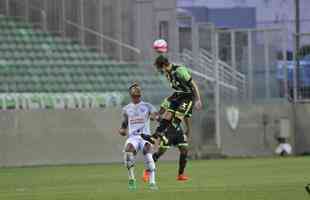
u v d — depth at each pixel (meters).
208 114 93.31
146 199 38.88
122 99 90.81
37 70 91.06
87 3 98.81
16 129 83.19
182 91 53.38
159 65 53.72
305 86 98.81
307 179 53.81
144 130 46.94
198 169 69.31
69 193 44.06
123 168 75.06
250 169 68.00
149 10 98.00
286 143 96.50
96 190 46.28
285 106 97.19
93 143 86.00
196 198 39.09
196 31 95.50
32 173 68.69
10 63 90.81
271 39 97.06
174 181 53.81
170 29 96.94
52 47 94.94
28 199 40.31
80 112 85.62
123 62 95.75
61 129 84.88
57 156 84.56
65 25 98.19
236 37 96.75
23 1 97.88
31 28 96.88
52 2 98.44
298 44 99.06
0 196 42.97
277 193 41.34
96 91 91.56
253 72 96.81
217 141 93.75
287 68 98.00
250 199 38.12
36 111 83.94
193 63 95.25
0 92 86.69
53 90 89.62
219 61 95.88
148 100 92.62
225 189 45.00
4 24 95.88
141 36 97.94
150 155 46.72
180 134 53.88
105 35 98.62
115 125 86.88
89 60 95.06
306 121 98.06
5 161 82.69
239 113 95.50
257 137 96.12
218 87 94.25
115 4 99.19
